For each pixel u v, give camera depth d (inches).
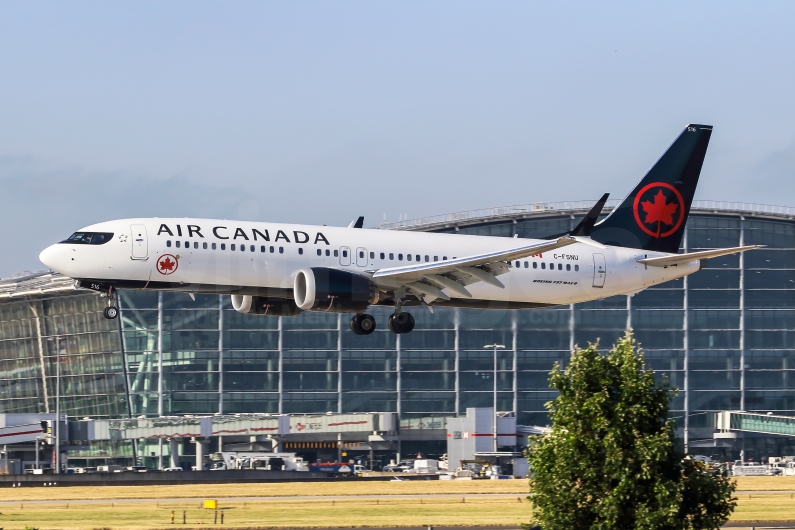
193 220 6501.0
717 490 3843.5
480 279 6520.7
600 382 3937.0
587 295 7440.9
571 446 3870.6
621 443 3804.1
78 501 7386.8
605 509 3725.4
